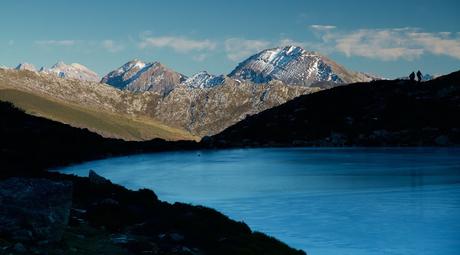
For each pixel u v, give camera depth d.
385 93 196.75
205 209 44.12
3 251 26.80
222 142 178.62
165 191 82.81
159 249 31.47
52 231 30.06
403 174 92.62
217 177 100.31
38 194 31.08
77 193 48.78
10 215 29.92
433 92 188.75
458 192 71.00
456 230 49.72
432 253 42.59
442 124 162.88
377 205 63.62
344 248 44.62
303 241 47.31
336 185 82.44
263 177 97.38
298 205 65.88
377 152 139.50
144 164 133.38
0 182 32.09
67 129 182.25
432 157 122.75
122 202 46.19
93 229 35.28
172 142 181.50
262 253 33.50
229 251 32.72
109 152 163.00
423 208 60.78
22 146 137.50
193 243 34.59
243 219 57.91
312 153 143.12
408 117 172.00
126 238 33.81
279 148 162.88
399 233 49.25
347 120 179.88
